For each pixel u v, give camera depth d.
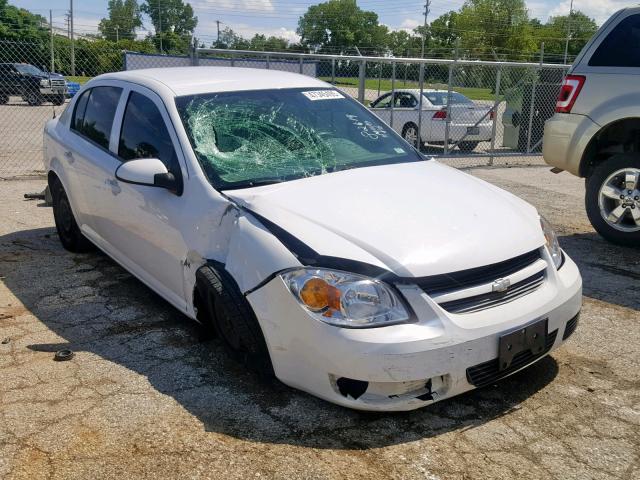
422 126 13.86
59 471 2.74
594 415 3.19
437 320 2.87
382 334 2.81
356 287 2.88
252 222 3.29
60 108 22.58
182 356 3.77
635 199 5.96
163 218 3.87
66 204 5.56
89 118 5.14
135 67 11.16
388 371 2.80
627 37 5.94
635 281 5.21
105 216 4.68
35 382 3.48
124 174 3.76
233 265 3.29
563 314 3.29
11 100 24.16
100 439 2.96
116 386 3.43
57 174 5.45
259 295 3.12
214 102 4.16
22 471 2.74
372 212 3.26
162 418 3.12
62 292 4.82
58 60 24.91
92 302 4.63
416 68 14.62
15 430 3.03
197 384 3.45
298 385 3.08
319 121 4.30
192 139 3.88
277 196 3.44
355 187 3.55
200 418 3.12
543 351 3.23
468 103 14.09
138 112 4.42
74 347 3.91
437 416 3.17
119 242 4.59
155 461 2.80
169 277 3.96
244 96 4.29
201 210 3.58
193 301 3.71
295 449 2.89
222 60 11.23
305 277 2.96
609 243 6.32
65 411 3.19
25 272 5.27
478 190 3.75
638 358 3.81
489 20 73.25
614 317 4.45
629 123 5.99
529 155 12.36
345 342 2.82
